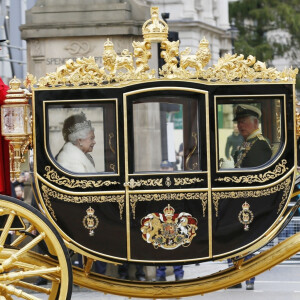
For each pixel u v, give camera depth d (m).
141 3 41.56
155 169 32.31
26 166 31.58
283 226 28.31
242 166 28.23
